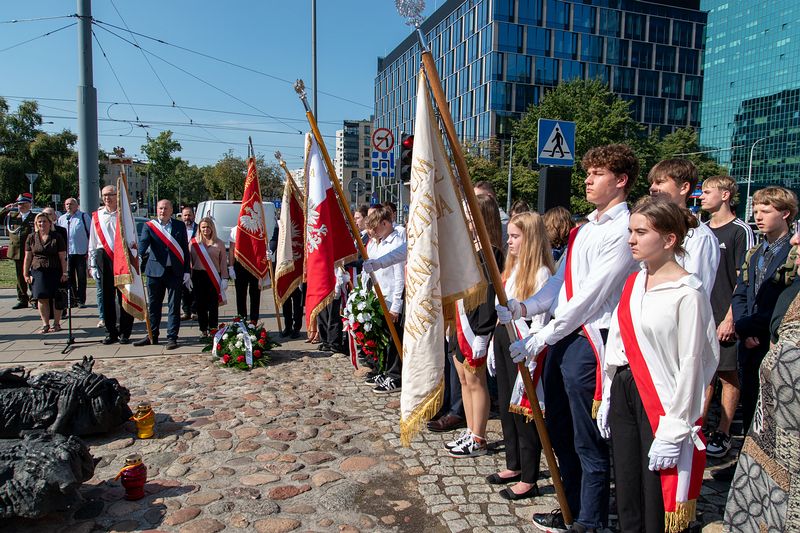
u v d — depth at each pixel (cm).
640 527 254
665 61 5969
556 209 451
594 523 289
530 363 328
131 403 508
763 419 166
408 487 358
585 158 290
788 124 7175
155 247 724
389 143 1327
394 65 7344
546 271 345
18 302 1071
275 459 395
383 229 573
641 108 5947
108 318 752
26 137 4716
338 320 692
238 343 630
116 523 312
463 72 5831
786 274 357
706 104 8294
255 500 337
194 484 358
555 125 706
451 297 283
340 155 9894
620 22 5750
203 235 788
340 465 388
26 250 809
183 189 6544
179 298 734
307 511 327
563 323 271
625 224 272
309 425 458
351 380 587
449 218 282
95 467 360
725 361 398
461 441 409
